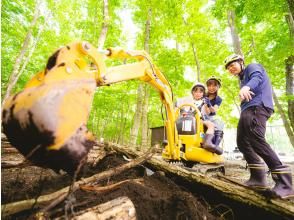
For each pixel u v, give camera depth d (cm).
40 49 1234
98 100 1661
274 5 701
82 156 151
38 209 183
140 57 270
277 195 225
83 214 172
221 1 859
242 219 253
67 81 156
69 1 1166
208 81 500
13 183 260
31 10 1113
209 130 405
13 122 139
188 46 1383
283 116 1198
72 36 1223
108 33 1115
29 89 144
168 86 331
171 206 235
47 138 137
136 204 227
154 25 1300
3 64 1152
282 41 920
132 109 2331
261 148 249
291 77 1171
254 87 256
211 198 286
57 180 284
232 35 1130
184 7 1155
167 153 381
